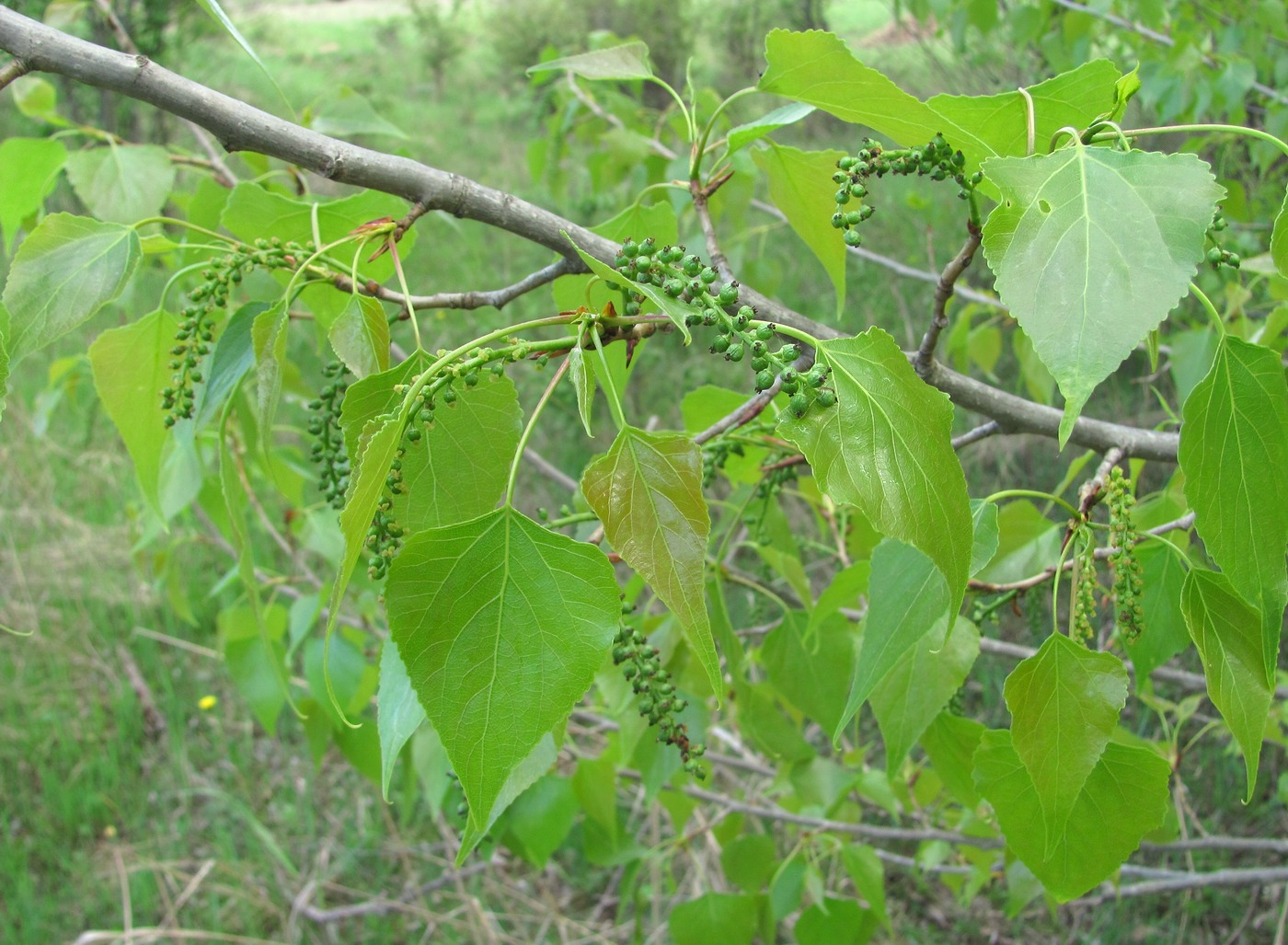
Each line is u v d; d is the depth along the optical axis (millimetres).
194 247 481
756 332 354
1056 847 432
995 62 1896
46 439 1909
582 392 348
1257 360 356
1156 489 1437
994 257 322
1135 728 1366
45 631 1623
